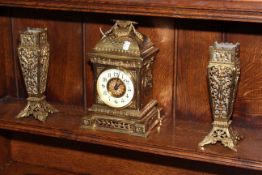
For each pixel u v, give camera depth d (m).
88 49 1.20
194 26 1.08
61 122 1.16
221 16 0.91
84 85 1.23
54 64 1.25
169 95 1.15
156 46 1.13
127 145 1.06
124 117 1.08
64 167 1.34
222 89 0.97
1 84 1.30
